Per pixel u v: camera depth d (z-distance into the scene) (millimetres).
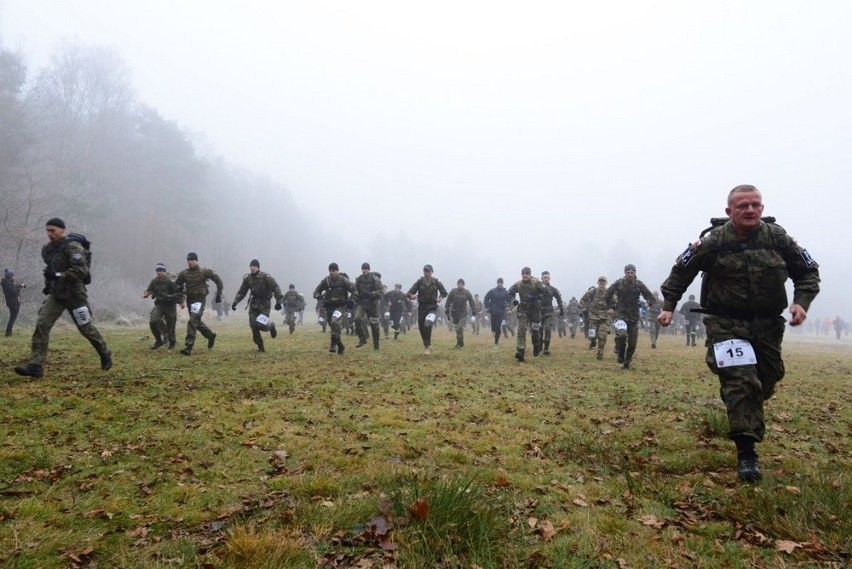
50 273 6609
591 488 3309
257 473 3457
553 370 9336
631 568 2285
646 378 8477
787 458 3859
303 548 2404
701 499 3090
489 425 5008
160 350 10516
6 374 6645
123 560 2303
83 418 4586
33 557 2281
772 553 2434
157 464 3557
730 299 3566
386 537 2447
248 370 7930
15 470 3350
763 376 3639
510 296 10984
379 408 5531
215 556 2305
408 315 21578
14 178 29000
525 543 2506
